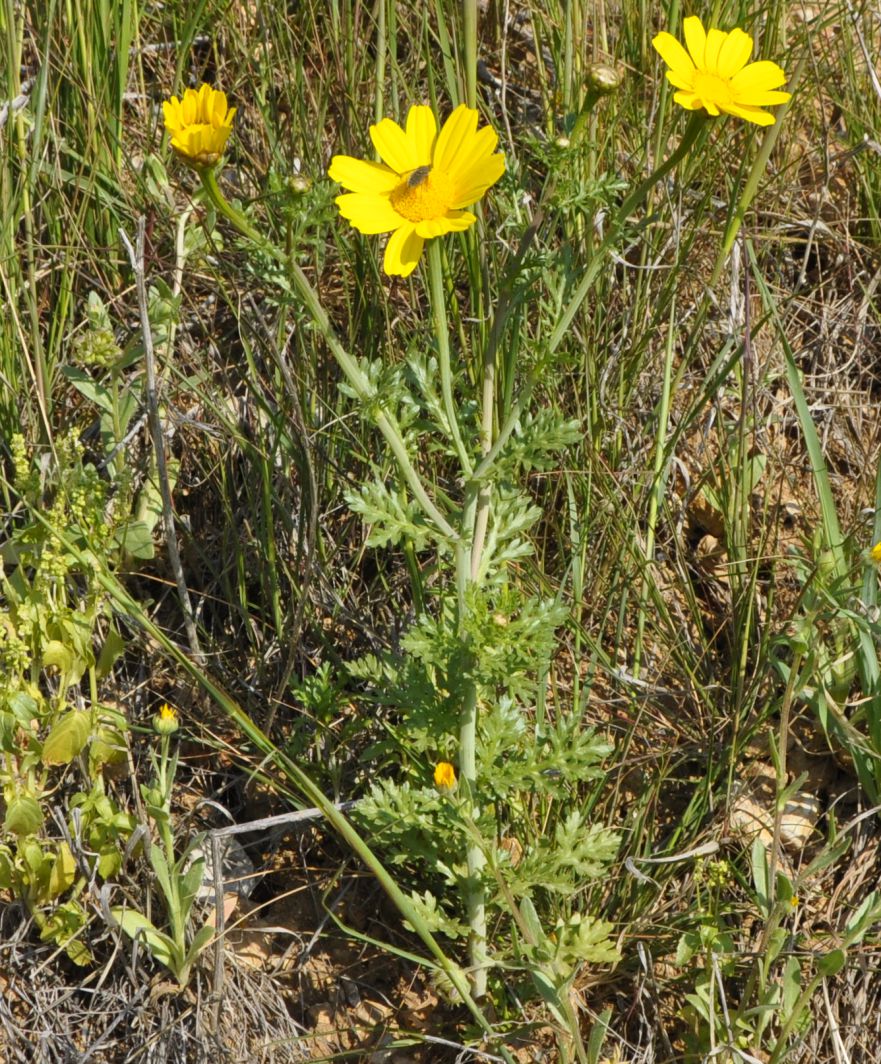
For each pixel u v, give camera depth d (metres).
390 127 0.51
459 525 0.58
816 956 0.64
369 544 0.55
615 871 0.66
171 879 0.61
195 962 0.63
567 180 0.52
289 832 0.68
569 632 0.72
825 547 0.70
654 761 0.69
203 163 0.47
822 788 0.70
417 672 0.60
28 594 0.63
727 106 0.50
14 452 0.69
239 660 0.72
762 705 0.70
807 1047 0.63
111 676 0.70
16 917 0.65
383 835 0.61
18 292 0.71
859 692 0.71
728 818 0.67
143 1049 0.62
